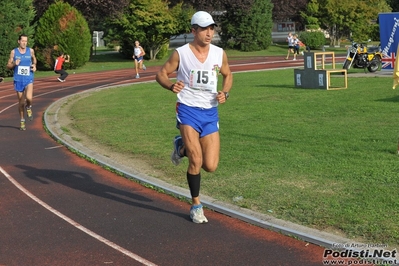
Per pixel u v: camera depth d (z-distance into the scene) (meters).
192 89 6.59
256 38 54.78
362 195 7.32
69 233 6.77
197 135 6.66
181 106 6.64
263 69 31.94
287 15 61.12
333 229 6.27
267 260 5.73
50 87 26.48
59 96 22.59
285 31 69.00
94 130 13.50
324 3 58.31
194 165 6.71
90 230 6.85
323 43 57.44
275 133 11.82
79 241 6.49
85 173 9.71
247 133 11.97
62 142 12.23
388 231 6.06
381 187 7.61
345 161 9.12
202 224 6.89
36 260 5.98
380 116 13.20
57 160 10.78
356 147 10.08
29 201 8.16
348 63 25.09
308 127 12.30
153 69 36.72
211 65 6.60
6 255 6.14
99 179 9.27
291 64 35.69
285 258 5.75
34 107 19.20
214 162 6.75
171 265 5.73
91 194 8.41
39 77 32.84
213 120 6.71
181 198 7.92
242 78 25.91
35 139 13.05
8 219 7.36
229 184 8.22
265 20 55.25
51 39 37.91
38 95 23.11
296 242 6.12
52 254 6.13
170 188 8.31
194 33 6.56
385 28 25.08
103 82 28.16
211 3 50.56
